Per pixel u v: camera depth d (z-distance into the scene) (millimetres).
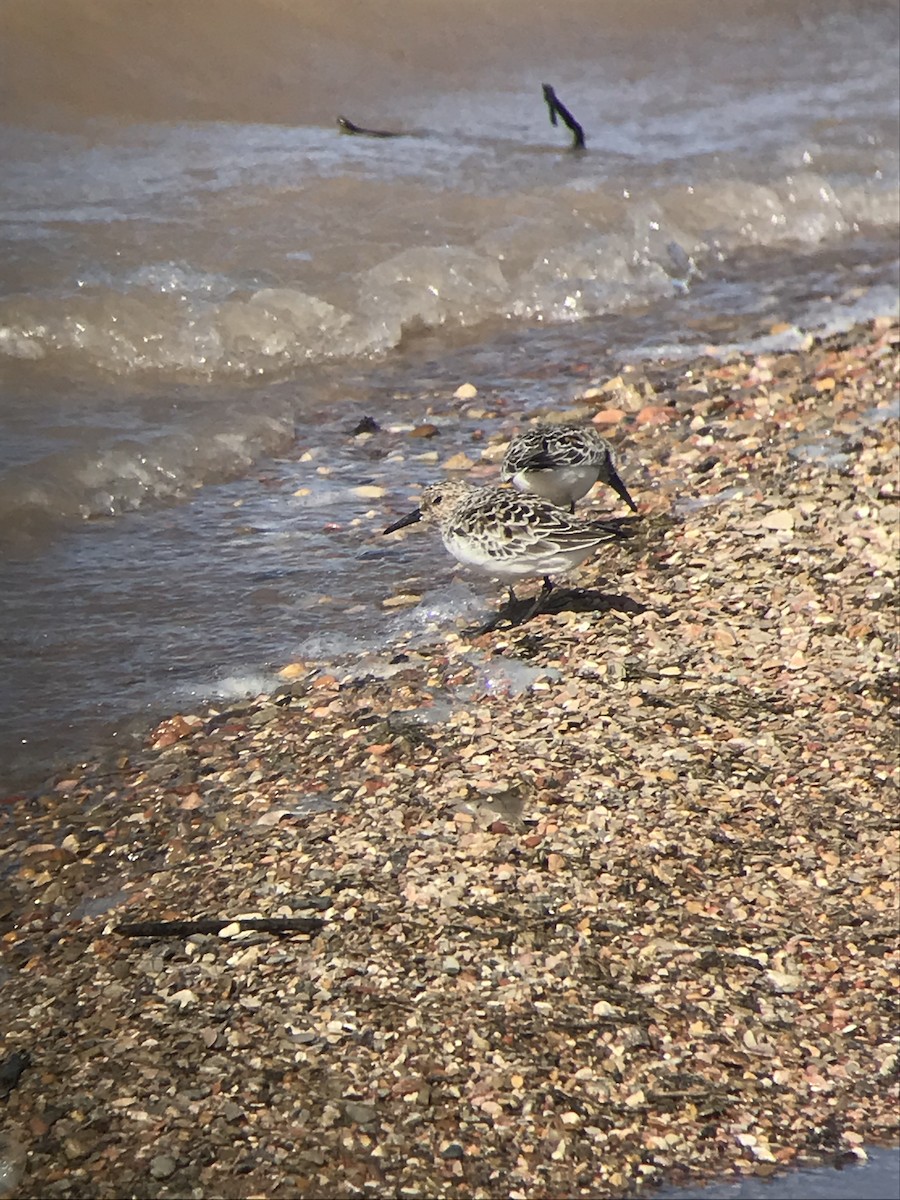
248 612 18609
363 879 13242
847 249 34062
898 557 18609
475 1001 11859
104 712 16500
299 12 37000
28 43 33594
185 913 13016
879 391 24344
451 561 19922
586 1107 10961
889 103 40031
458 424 24344
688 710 15781
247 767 15336
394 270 28969
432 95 37625
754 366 26156
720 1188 10375
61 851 14117
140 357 25875
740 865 13570
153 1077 11094
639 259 31578
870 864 13656
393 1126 10695
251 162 32750
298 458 23109
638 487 21000
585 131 37219
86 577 19391
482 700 16203
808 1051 11664
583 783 14578
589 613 17781
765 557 18812
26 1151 10422
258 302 26984
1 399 24078
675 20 42094
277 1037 11453
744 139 37438
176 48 35312
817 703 15914
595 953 12438
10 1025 11734
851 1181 10477
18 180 30734
